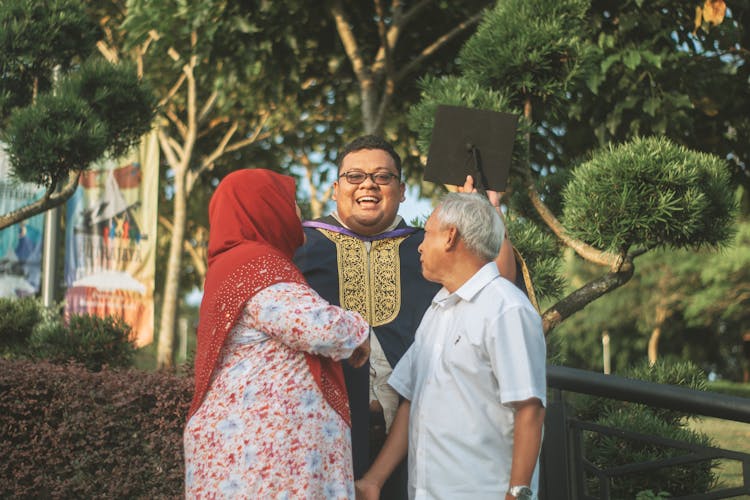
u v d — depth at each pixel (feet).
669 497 12.50
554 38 14.75
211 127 44.39
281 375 7.74
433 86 15.64
